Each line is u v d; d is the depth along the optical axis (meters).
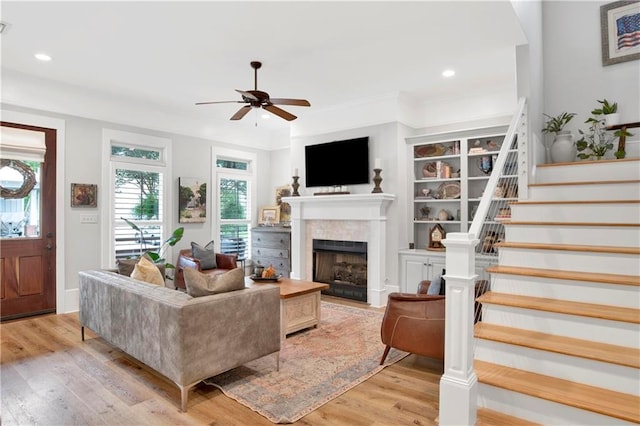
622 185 3.21
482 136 4.76
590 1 4.31
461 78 4.54
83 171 4.85
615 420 1.89
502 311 2.62
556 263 2.84
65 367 3.08
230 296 2.67
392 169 5.20
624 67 4.11
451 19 3.11
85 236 4.87
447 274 2.16
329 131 5.83
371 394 2.67
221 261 5.81
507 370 2.35
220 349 2.59
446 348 2.17
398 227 5.18
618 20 4.12
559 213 3.24
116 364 3.14
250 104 3.84
